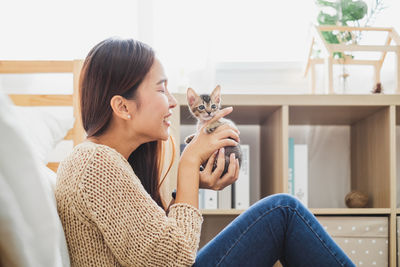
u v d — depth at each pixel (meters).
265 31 2.13
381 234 1.51
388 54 1.98
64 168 0.80
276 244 0.90
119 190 0.77
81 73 0.91
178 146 1.48
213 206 1.65
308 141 2.05
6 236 0.57
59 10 1.98
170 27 2.02
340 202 2.04
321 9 1.93
